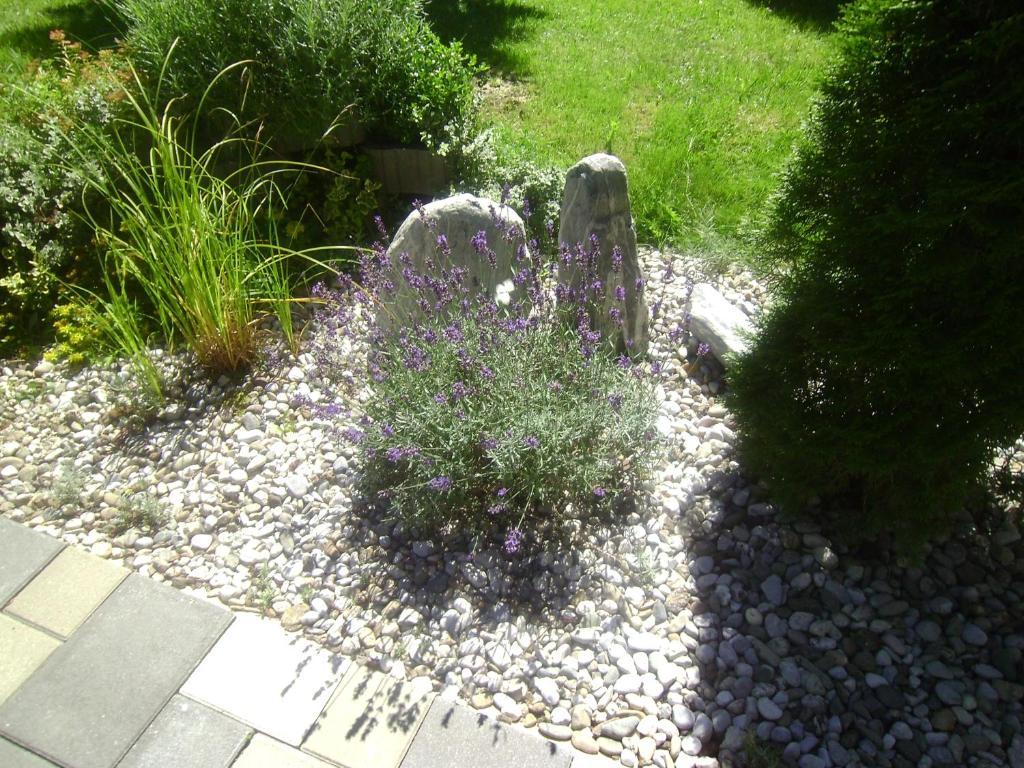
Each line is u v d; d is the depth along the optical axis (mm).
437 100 4488
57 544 2936
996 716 2328
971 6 2031
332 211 4402
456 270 3156
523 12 7234
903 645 2516
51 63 4836
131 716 2389
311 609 2695
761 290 4117
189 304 3508
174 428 3447
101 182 4039
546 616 2631
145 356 3490
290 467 3217
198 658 2543
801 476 2764
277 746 2309
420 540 2879
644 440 2908
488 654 2520
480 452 2879
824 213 2516
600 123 5473
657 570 2762
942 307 2312
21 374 3775
